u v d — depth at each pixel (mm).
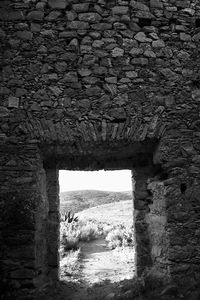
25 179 5441
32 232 5281
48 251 6723
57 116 5625
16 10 5914
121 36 5949
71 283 7000
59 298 5418
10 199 5363
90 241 17500
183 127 5770
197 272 5238
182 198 5516
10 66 5754
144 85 5832
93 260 11336
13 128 5582
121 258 11406
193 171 5629
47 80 5727
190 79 5961
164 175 5961
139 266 6617
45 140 5562
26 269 5176
